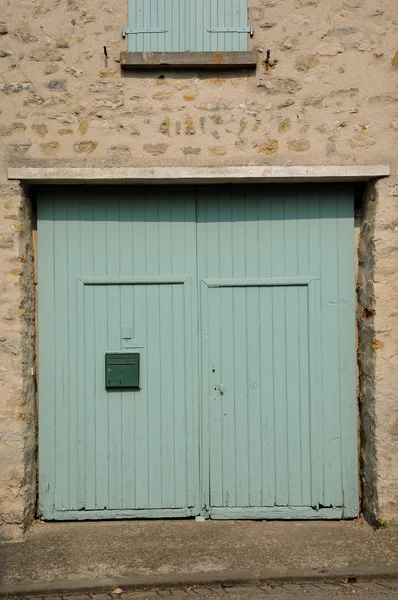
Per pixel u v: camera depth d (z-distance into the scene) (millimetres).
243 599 4148
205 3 5121
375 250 5074
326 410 5262
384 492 5066
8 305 5000
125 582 4297
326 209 5242
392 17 5098
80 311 5250
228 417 5262
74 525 5203
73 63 5082
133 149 5090
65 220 5246
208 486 5262
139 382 5254
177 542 4887
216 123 5102
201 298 5258
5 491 4973
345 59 5105
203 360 5262
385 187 5086
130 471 5270
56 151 5070
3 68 5059
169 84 5102
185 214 5262
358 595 4184
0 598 4203
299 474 5258
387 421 5066
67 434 5246
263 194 5246
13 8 5059
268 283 5258
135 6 5109
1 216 5016
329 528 5129
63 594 4238
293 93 5109
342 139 5109
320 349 5254
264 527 5156
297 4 5113
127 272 5262
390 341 5062
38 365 5238
